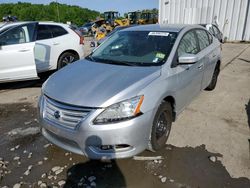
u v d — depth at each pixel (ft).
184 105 12.64
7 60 18.53
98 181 9.07
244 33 49.11
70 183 9.00
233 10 49.11
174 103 11.24
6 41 18.90
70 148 9.25
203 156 10.37
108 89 9.07
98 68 10.98
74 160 10.27
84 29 96.58
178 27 13.50
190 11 53.47
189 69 12.25
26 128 13.10
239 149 10.85
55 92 9.55
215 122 13.35
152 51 11.66
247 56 32.40
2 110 15.61
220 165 9.80
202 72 14.32
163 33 12.66
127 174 9.38
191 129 12.60
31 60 19.52
